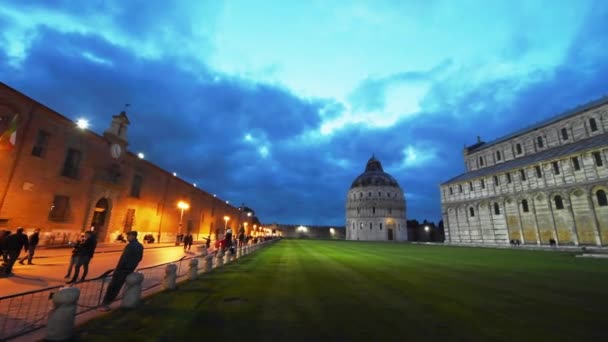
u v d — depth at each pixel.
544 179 48.31
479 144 80.62
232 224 79.00
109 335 5.55
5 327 5.86
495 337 5.64
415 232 130.50
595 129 51.03
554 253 31.16
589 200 41.91
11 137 15.93
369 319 6.70
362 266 17.34
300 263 18.53
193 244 39.50
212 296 8.75
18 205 18.53
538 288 10.45
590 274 14.22
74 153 23.39
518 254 29.67
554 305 8.02
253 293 9.23
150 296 8.54
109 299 7.53
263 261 19.47
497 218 56.09
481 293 9.55
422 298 8.80
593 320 6.70
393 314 7.11
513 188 53.38
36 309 7.23
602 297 9.02
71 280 10.54
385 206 124.44
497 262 20.53
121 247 24.47
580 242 42.59
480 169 70.75
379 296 9.02
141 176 33.00
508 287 10.62
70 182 22.72
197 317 6.71
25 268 12.74
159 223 36.88
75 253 10.59
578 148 45.47
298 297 8.78
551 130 58.53
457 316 6.97
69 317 5.41
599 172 41.28
